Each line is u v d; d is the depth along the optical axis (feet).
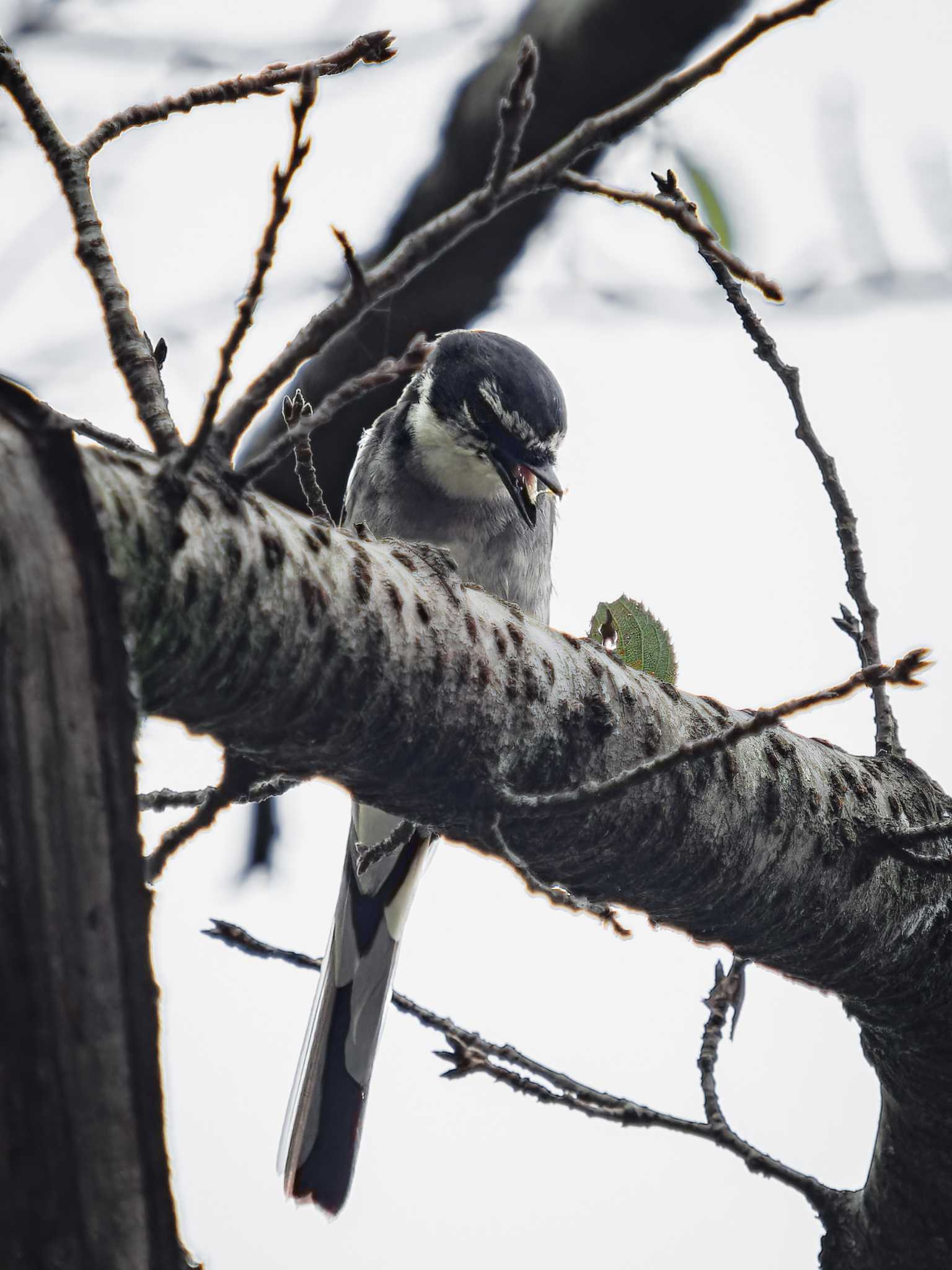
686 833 18.72
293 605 14.79
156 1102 10.28
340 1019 28.53
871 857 20.11
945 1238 22.56
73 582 10.68
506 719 16.90
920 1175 22.52
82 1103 10.06
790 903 19.85
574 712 17.66
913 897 20.61
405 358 13.30
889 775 21.57
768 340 22.59
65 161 14.19
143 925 10.41
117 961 10.29
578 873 18.92
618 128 12.57
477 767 16.78
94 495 13.01
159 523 13.46
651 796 18.34
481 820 16.90
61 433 10.87
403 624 16.01
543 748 17.42
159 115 14.83
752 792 19.20
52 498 10.76
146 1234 10.11
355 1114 27.43
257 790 18.52
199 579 13.78
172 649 14.01
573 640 18.57
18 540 10.54
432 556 17.57
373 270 12.69
